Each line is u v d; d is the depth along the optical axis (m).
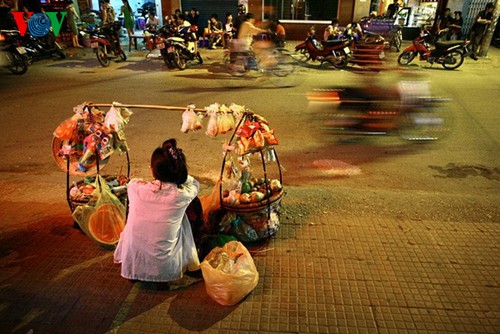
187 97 8.82
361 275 3.13
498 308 2.81
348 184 4.91
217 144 6.14
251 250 3.43
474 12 16.16
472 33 14.29
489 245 3.50
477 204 4.21
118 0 21.28
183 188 2.81
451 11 16.91
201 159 5.60
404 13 17.98
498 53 15.36
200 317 2.74
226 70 12.05
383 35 14.76
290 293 2.95
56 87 9.77
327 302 2.87
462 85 10.09
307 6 17.08
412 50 12.68
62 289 2.99
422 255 3.37
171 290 2.98
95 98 8.70
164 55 11.89
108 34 13.04
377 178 5.07
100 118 3.62
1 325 2.68
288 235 3.64
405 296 2.92
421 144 6.22
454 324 2.68
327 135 6.59
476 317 2.73
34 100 8.53
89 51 15.66
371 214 4.01
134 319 2.72
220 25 16.64
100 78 10.91
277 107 8.09
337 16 16.97
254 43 11.47
